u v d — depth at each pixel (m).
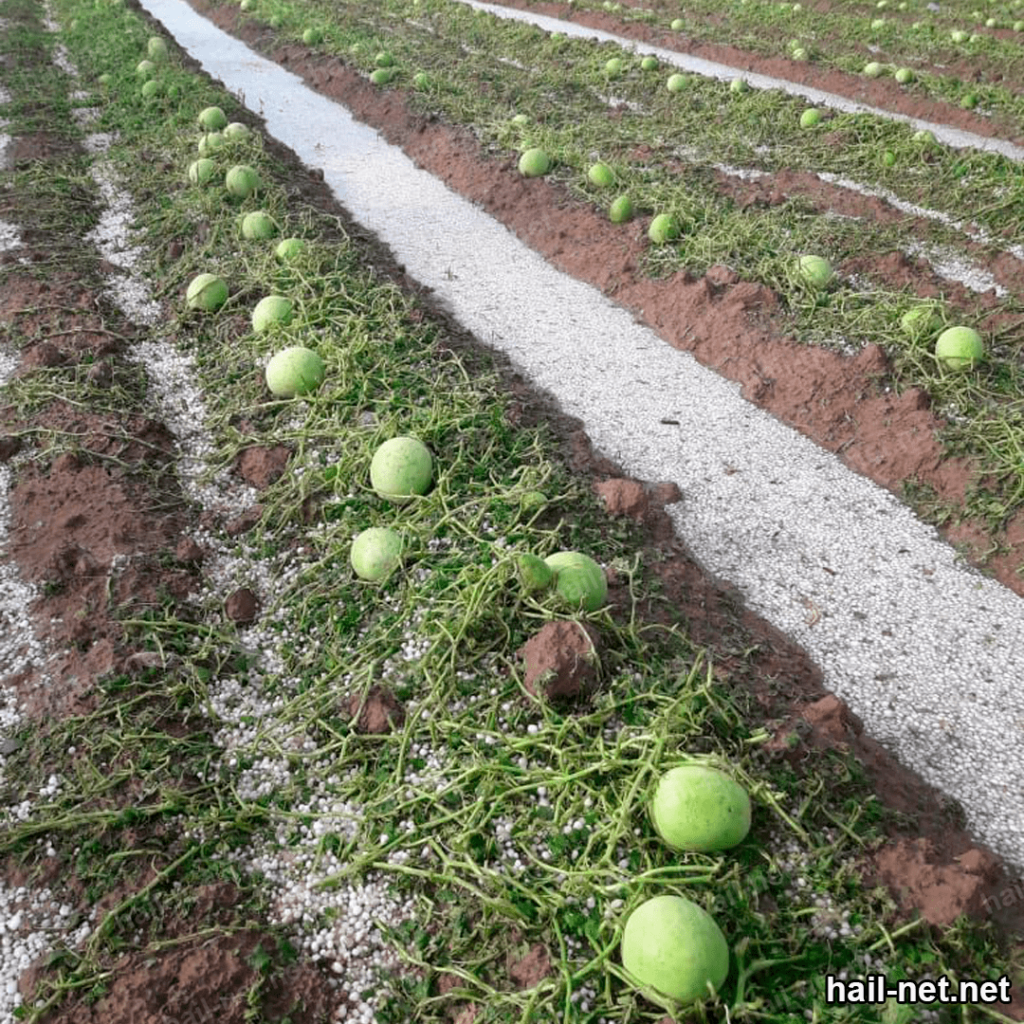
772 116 6.70
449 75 7.89
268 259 4.41
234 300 4.24
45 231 4.98
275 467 3.36
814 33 9.27
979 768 2.65
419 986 2.03
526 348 4.40
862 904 2.07
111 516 3.10
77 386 3.66
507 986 1.97
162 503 3.23
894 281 4.58
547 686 2.36
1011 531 3.29
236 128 5.75
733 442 3.83
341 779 2.41
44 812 2.30
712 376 4.24
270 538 3.12
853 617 3.10
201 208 5.05
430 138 6.57
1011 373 3.83
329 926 2.14
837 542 3.38
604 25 10.20
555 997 1.89
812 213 5.29
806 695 2.71
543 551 2.85
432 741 2.39
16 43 8.45
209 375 3.92
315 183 5.92
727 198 5.41
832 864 2.14
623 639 2.58
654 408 4.02
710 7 10.48
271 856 2.28
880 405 3.78
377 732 2.47
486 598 2.56
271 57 9.32
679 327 4.48
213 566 3.06
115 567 2.90
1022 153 6.39
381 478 3.02
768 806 2.19
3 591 2.85
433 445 3.26
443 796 2.27
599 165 5.43
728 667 2.69
